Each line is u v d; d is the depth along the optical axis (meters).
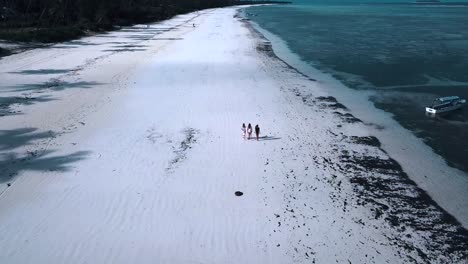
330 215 17.61
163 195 18.70
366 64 49.78
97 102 32.00
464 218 17.94
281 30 90.38
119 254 14.76
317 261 14.83
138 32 80.19
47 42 61.50
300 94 35.75
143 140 24.89
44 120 27.89
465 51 58.88
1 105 30.91
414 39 73.56
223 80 39.47
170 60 48.62
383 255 15.29
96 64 45.88
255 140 25.22
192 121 28.20
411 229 16.95
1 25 71.38
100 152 23.11
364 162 22.89
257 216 17.33
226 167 21.61
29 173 20.53
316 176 21.00
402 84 40.00
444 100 32.34
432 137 26.81
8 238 15.47
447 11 195.62
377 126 28.61
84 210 17.39
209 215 17.28
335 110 31.72
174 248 15.19
